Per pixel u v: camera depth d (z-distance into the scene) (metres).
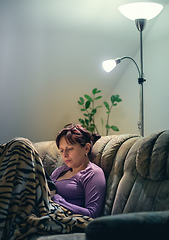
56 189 2.04
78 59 3.37
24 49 3.18
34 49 3.20
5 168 1.75
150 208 1.56
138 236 1.11
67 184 2.01
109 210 1.85
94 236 1.11
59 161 2.34
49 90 3.49
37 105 3.54
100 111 3.89
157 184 1.60
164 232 1.14
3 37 3.08
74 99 3.67
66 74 3.45
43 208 1.74
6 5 2.89
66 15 3.03
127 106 3.57
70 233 1.68
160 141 1.63
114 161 1.98
